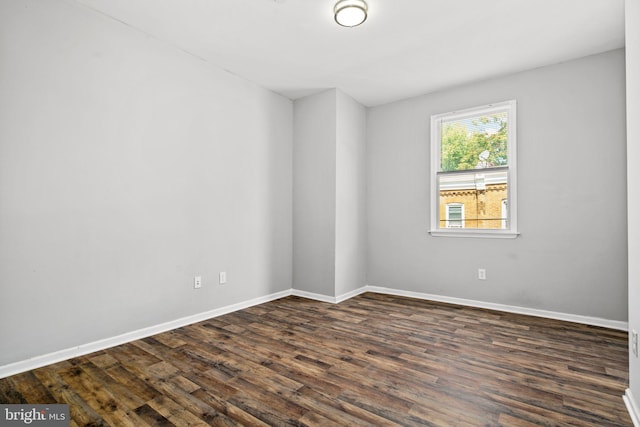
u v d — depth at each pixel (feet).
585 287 10.41
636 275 5.42
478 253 12.31
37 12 7.31
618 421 5.37
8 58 6.90
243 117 12.14
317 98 13.56
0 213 6.82
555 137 10.91
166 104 9.76
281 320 10.64
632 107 5.60
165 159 9.71
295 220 14.16
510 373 7.00
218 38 9.57
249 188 12.32
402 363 7.49
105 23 8.43
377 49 10.18
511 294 11.65
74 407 5.74
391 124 14.44
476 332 9.53
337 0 7.94
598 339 8.97
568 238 10.68
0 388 6.38
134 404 5.84
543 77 11.17
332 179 13.05
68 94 7.77
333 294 12.94
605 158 10.16
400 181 14.16
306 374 6.97
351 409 5.71
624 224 9.89
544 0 7.89
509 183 11.70
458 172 12.83
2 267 6.84
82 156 7.99
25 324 7.14
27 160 7.16
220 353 8.04
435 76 12.03
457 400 5.98
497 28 9.04
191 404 5.84
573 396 6.10
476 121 12.59
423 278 13.55
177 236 9.99
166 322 9.68
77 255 7.91
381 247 14.62
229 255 11.54
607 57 10.19
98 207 8.27
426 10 8.30
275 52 10.37
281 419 5.42
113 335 8.54
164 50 9.73
